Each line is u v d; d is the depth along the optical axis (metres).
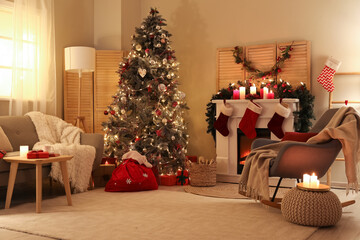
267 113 4.89
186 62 5.86
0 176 3.63
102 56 5.83
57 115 5.50
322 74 4.76
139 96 5.12
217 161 5.19
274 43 5.22
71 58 5.21
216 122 5.11
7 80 5.03
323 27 4.95
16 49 4.75
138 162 4.59
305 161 3.29
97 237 2.67
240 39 5.48
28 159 3.41
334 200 2.96
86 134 4.66
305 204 2.94
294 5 5.12
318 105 4.97
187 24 5.86
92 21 6.07
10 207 3.61
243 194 3.80
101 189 4.54
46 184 4.86
